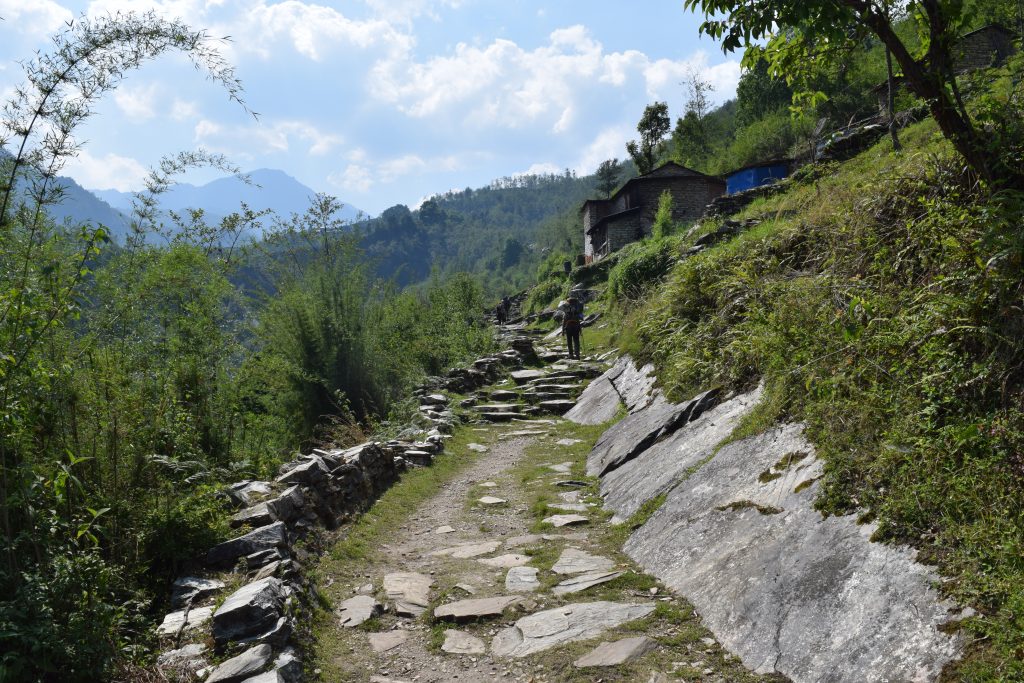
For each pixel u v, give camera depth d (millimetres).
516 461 9648
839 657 3217
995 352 3986
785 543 4258
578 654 3912
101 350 5613
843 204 7488
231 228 8273
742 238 10250
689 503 5609
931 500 3582
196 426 7012
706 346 8617
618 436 8906
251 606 3994
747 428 6074
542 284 44125
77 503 4402
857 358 5121
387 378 12203
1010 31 6055
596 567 5285
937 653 2900
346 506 6902
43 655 3219
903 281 5496
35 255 4262
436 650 4223
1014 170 4645
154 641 3924
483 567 5598
